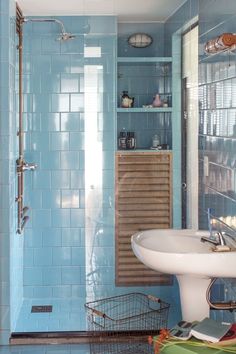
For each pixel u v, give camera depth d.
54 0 4.40
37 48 4.46
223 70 3.50
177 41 4.31
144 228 4.50
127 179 4.50
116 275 4.50
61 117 4.53
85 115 4.50
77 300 4.49
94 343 4.05
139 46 4.39
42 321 4.25
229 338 2.90
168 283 4.45
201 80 4.03
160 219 4.45
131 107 4.45
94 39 4.44
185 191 4.34
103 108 4.50
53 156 4.55
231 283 3.47
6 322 4.04
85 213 4.57
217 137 3.66
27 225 4.55
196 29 4.13
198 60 4.10
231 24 3.32
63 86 4.50
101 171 4.53
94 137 4.51
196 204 4.22
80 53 4.46
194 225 4.25
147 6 4.35
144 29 4.37
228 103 3.41
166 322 4.21
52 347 4.00
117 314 4.40
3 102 3.94
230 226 3.41
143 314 4.24
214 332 2.94
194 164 4.23
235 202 3.30
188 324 3.11
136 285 4.48
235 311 3.38
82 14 4.42
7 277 4.01
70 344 4.05
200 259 2.98
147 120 4.43
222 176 3.56
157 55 4.37
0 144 3.96
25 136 4.52
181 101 4.34
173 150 4.39
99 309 4.47
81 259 4.54
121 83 4.44
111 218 4.53
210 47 3.47
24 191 4.54
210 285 3.28
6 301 4.03
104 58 4.46
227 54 3.41
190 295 3.29
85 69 4.47
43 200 4.57
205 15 3.89
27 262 4.52
